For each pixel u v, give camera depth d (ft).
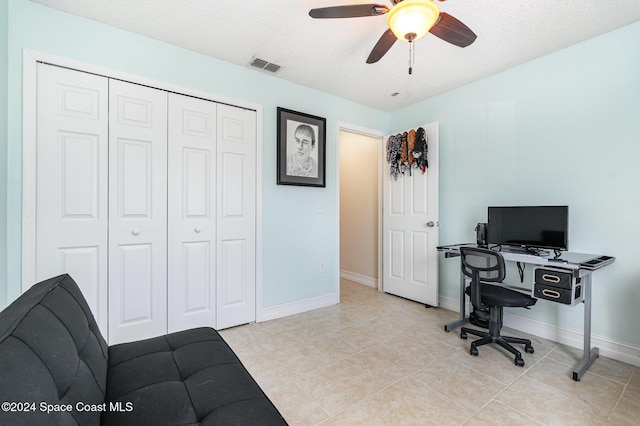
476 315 8.77
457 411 5.17
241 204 8.84
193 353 4.29
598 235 7.25
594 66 7.25
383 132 12.60
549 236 7.55
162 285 7.62
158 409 3.09
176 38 7.36
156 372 3.78
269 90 9.32
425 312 10.21
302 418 4.98
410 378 6.18
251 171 9.02
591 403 5.38
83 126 6.58
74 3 6.08
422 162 10.82
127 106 7.09
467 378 6.18
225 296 8.61
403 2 4.58
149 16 6.51
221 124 8.46
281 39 7.38
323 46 7.69
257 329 8.67
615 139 6.98
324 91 10.57
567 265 6.27
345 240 15.44
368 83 9.89
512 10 6.19
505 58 8.23
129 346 4.49
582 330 7.56
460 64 8.56
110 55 6.86
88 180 6.66
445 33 5.45
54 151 6.28
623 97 6.86
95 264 6.77
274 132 9.45
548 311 8.16
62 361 2.62
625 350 6.86
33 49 6.03
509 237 8.29
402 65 8.64
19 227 5.93
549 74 8.03
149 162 7.40
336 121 11.00
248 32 7.11
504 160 9.02
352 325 9.03
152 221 7.46
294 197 9.96
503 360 6.94
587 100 7.38
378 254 13.19
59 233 6.36
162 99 7.55
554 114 7.96
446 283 10.69
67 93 6.40
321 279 10.70
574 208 7.64
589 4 6.00
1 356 2.06
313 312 10.17
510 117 8.86
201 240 8.19
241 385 3.58
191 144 7.98
